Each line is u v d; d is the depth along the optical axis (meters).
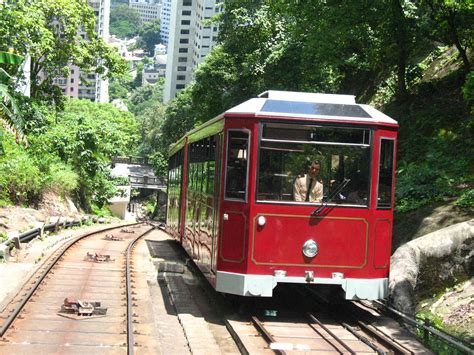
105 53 40.72
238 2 34.44
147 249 20.91
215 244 11.09
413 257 11.80
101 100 145.12
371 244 10.59
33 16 31.05
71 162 36.94
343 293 10.77
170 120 59.44
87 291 12.23
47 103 41.03
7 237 17.42
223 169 10.79
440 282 11.75
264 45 33.16
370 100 27.25
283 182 10.49
